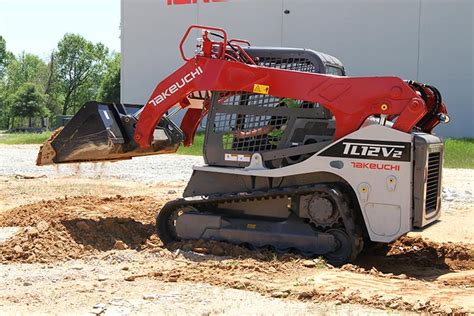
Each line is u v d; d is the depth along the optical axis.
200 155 26.64
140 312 6.34
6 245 9.02
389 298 6.87
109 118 10.05
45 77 96.62
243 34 40.09
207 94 9.90
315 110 9.06
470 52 34.81
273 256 8.74
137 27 43.44
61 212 11.06
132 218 11.23
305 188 8.80
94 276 7.86
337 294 6.95
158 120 9.84
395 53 36.25
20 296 6.94
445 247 10.22
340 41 37.44
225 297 6.86
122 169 21.03
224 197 9.22
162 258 8.80
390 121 9.03
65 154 10.07
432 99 9.37
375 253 10.16
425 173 8.47
